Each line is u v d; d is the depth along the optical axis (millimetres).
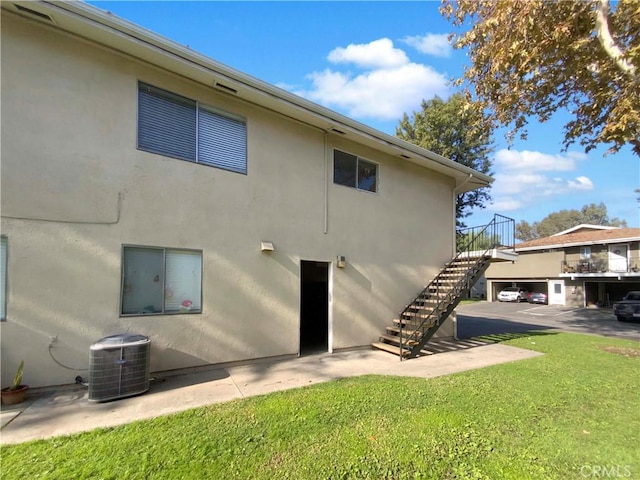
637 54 4719
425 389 5094
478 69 6688
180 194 5922
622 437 3578
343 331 8039
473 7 6121
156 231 5645
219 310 6238
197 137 6180
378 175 9062
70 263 4906
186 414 4027
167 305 5719
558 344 9445
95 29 4852
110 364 4520
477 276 9234
